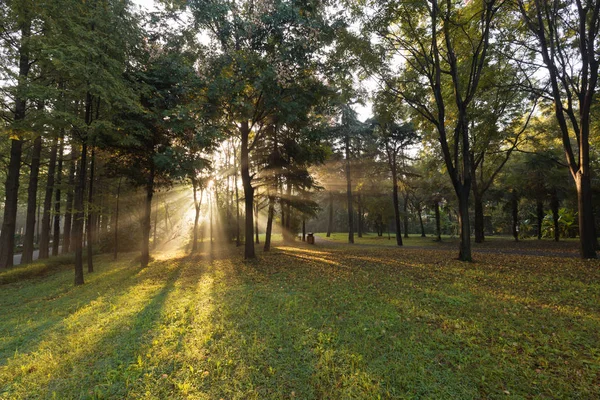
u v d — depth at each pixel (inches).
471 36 503.8
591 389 128.6
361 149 1218.0
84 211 456.1
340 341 184.1
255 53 446.0
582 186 450.0
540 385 133.7
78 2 388.8
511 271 376.2
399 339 184.2
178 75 456.8
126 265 637.3
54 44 374.0
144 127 489.7
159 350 181.3
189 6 439.5
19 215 2214.6
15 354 185.2
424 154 1084.5
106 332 213.8
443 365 153.3
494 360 155.6
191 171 502.3
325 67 491.2
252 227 580.1
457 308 238.1
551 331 190.5
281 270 442.3
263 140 688.4
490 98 662.5
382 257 551.2
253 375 150.0
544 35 498.0
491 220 1612.9
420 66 556.7
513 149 798.5
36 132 414.6
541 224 1107.9
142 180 613.0
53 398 136.9
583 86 447.5
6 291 435.8
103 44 404.5
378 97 578.6
